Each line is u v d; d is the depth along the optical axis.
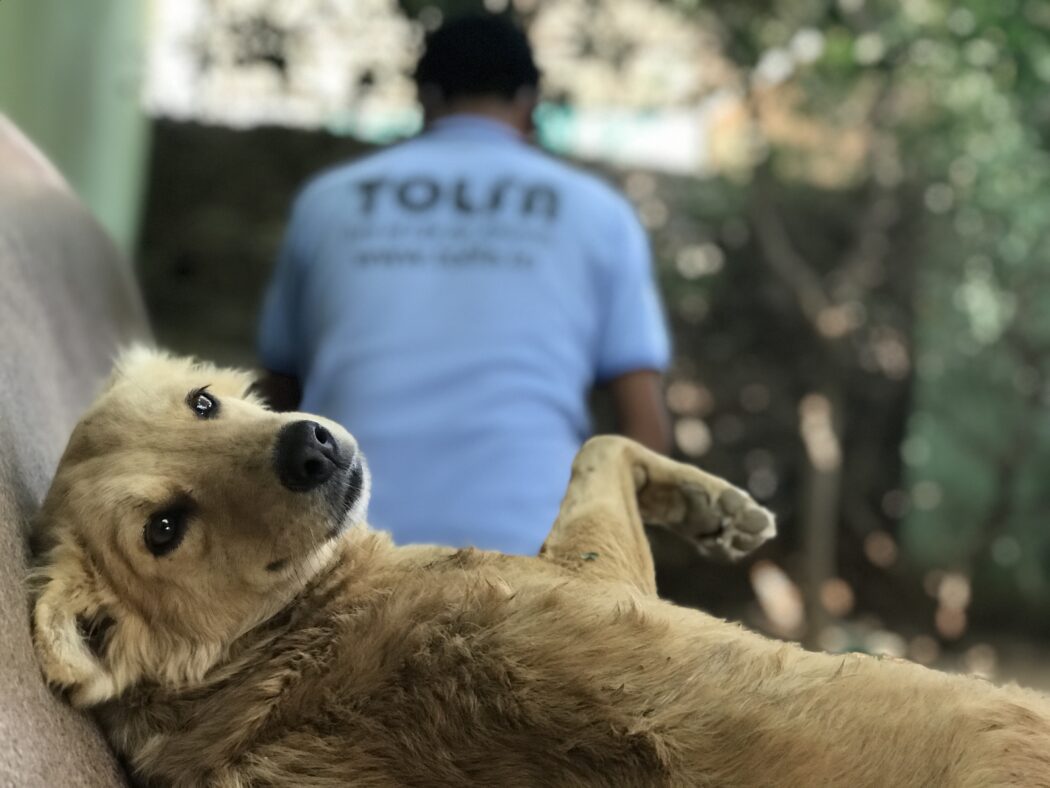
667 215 3.89
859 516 4.03
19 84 2.51
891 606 4.00
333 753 1.23
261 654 1.34
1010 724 1.15
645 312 1.94
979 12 3.00
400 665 1.25
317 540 1.36
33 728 1.15
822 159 3.70
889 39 3.15
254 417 1.42
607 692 1.19
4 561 1.24
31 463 1.42
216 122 3.85
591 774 1.17
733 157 3.96
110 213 3.33
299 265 1.96
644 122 3.77
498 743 1.19
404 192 1.89
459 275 1.84
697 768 1.13
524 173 1.90
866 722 1.15
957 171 3.59
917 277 3.89
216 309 3.79
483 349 1.80
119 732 1.32
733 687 1.18
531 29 3.02
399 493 1.75
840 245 3.93
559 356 1.83
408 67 3.14
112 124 3.26
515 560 1.40
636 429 1.93
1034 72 3.10
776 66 3.37
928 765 1.11
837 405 3.68
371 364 1.81
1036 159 3.49
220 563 1.34
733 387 3.95
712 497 1.58
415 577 1.37
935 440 4.01
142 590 1.32
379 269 1.85
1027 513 3.99
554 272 1.85
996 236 3.78
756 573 3.88
